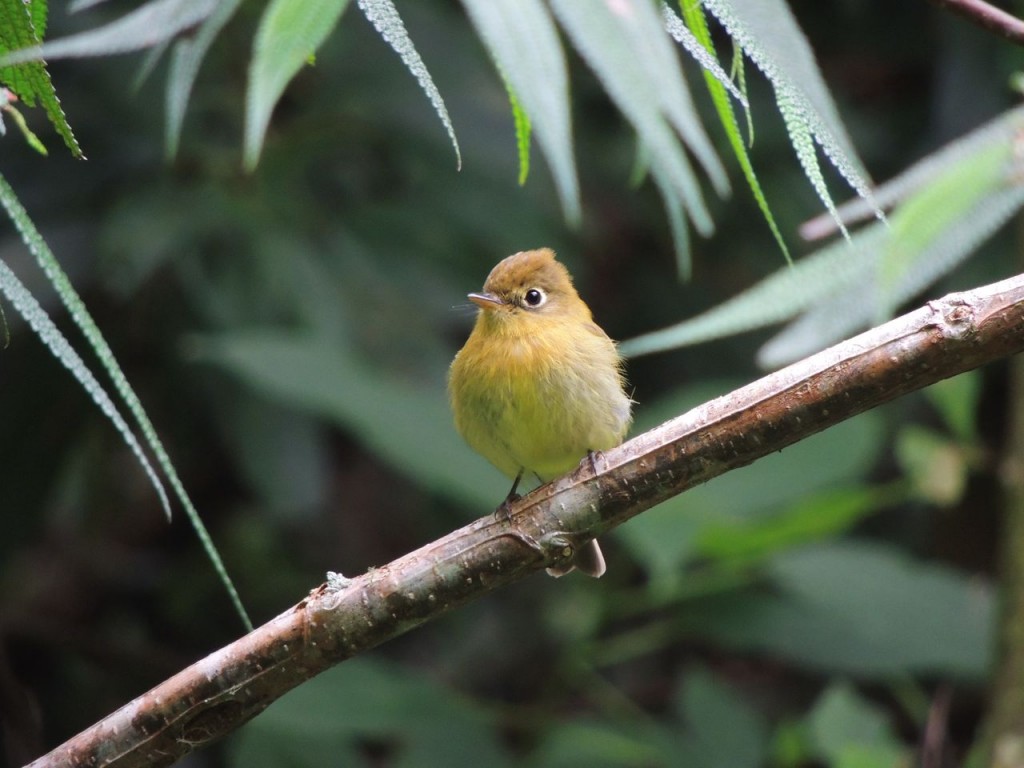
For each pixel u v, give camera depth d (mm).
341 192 10961
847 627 10273
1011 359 9789
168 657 12359
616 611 10578
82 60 10500
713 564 10781
